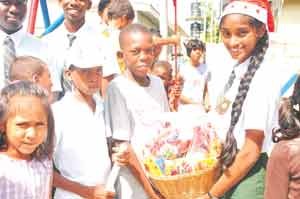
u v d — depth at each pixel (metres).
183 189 2.63
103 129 3.01
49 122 2.53
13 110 2.39
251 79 2.71
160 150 2.65
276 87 2.74
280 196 2.38
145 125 2.90
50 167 2.60
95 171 2.92
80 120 2.94
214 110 2.91
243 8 2.68
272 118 2.72
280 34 5.35
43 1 4.61
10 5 3.25
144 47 2.97
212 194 2.66
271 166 2.42
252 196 2.67
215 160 2.64
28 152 2.45
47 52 3.48
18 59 2.99
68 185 2.86
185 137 2.64
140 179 2.93
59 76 3.48
